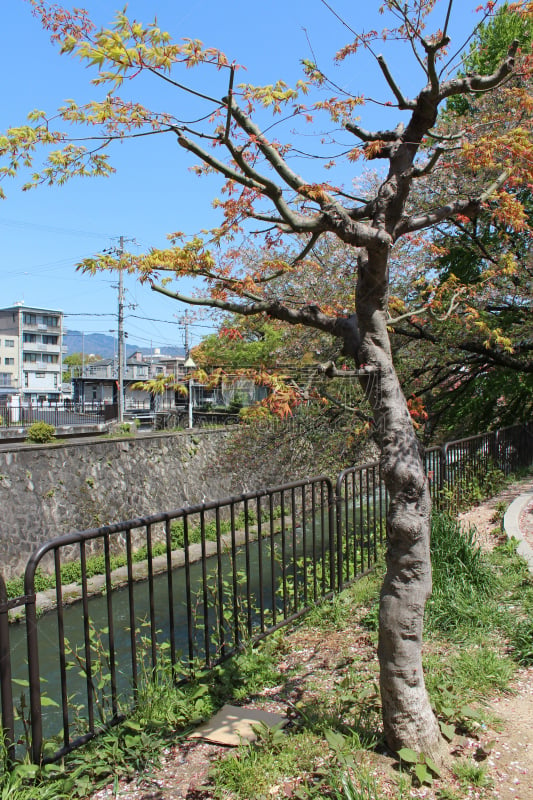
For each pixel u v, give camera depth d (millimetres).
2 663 2691
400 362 10727
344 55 3959
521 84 6906
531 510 7422
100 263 2951
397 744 2705
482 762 2680
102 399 44844
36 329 61969
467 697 3230
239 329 4926
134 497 17766
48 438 22703
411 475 2791
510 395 14430
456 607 4242
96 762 2816
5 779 2561
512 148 3826
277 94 3145
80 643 9664
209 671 3697
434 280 9711
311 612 4777
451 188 9211
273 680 3695
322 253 8328
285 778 2617
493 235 10812
